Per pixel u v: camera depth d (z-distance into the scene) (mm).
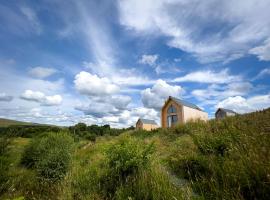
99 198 4289
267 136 4488
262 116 7898
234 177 3354
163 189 3727
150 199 3744
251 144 4117
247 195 3078
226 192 3068
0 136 9727
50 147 8844
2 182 5684
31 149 9219
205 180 3842
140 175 4523
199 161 4906
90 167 6789
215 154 5031
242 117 9391
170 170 5355
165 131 14461
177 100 26094
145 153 5305
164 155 7156
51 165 6590
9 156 8734
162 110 26953
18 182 6094
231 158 4195
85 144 17500
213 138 5766
